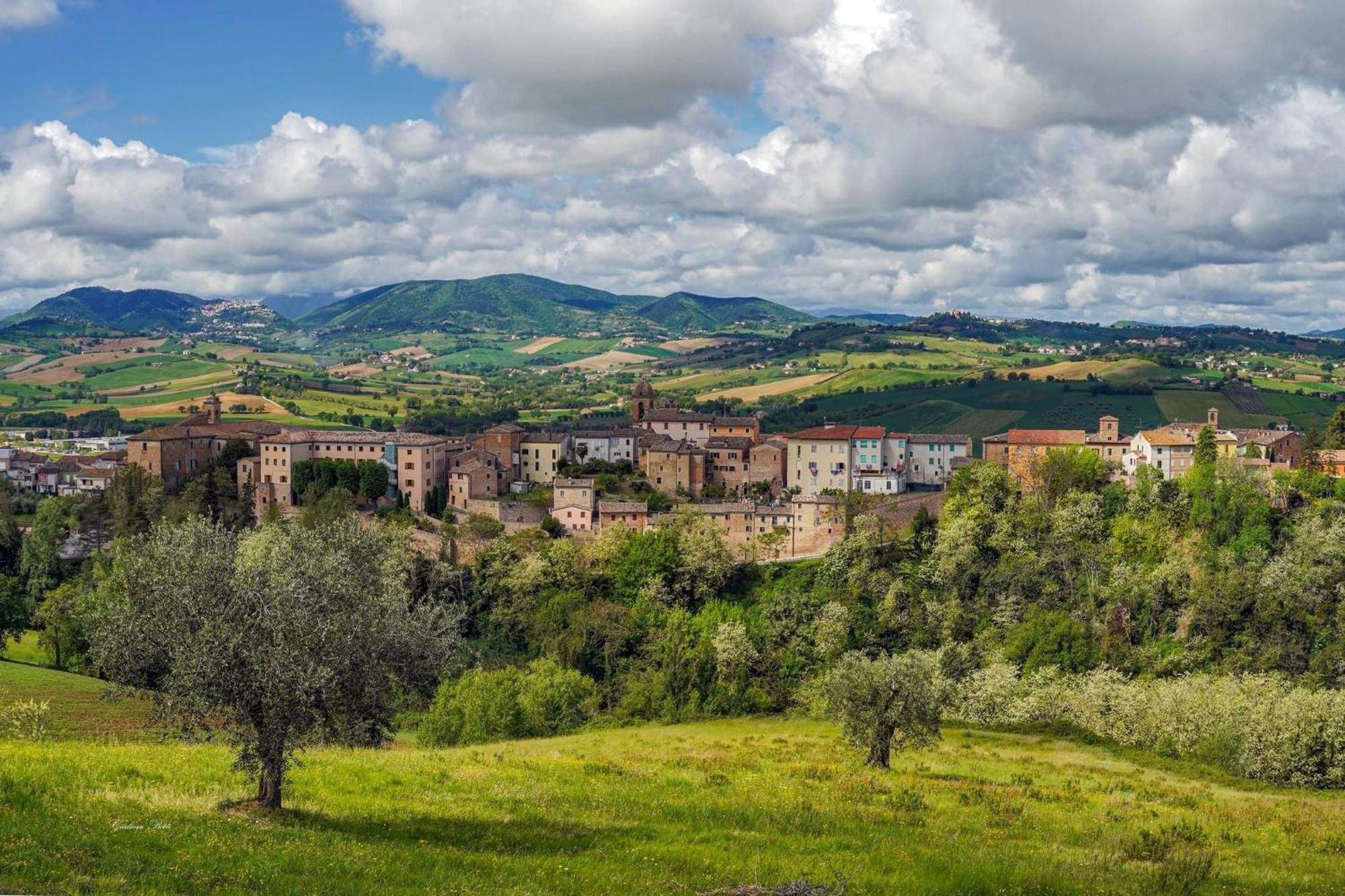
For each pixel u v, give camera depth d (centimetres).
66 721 9669
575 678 13175
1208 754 9138
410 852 3772
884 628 16700
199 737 4425
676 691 13762
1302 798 7506
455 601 18525
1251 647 14475
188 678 3922
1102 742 10025
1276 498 18600
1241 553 16588
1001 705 11550
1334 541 15712
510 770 6091
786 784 6347
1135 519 17850
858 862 4122
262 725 4159
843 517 19775
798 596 17738
